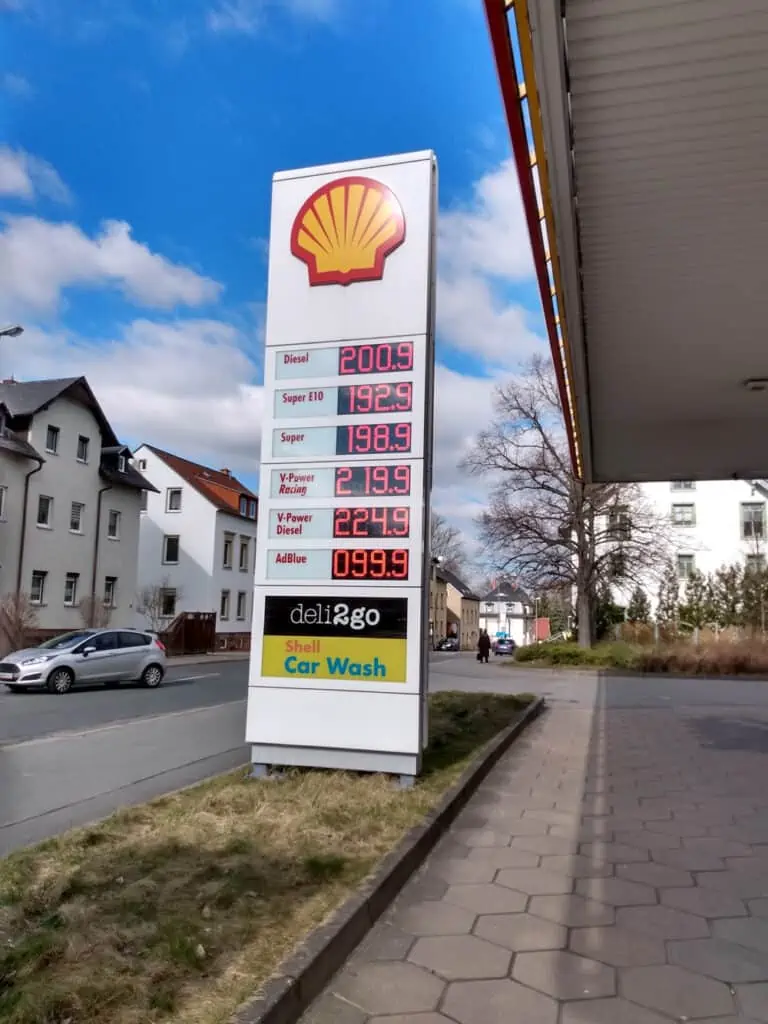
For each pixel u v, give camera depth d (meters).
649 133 5.86
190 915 3.96
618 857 5.64
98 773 8.88
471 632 106.25
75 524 35.56
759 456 16.72
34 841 6.09
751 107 5.57
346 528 7.54
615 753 10.33
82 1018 2.98
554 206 6.64
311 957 3.54
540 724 13.40
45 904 4.12
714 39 4.98
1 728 12.74
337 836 5.43
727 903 4.73
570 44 5.05
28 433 32.53
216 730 12.51
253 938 3.74
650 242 7.46
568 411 12.84
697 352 10.41
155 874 4.59
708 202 6.79
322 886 4.48
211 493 48.62
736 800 7.50
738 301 8.77
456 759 8.57
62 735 11.97
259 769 7.59
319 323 7.79
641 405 12.98
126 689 20.52
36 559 32.69
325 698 7.46
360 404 7.61
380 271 7.66
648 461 17.36
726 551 50.38
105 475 37.28
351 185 7.82
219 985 3.27
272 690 7.57
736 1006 3.49
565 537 35.38
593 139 5.96
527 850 5.79
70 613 34.78
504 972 3.79
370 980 3.69
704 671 28.88
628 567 35.47
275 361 7.88
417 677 7.28
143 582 47.22
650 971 3.81
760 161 6.20
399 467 7.46
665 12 4.78
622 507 34.72
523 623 104.06
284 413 7.80
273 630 7.62
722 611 41.69
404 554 7.39
